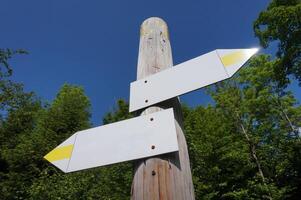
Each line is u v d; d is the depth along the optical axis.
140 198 1.39
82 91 25.36
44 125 19.02
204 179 13.65
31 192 10.95
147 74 1.83
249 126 17.56
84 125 20.23
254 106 18.17
